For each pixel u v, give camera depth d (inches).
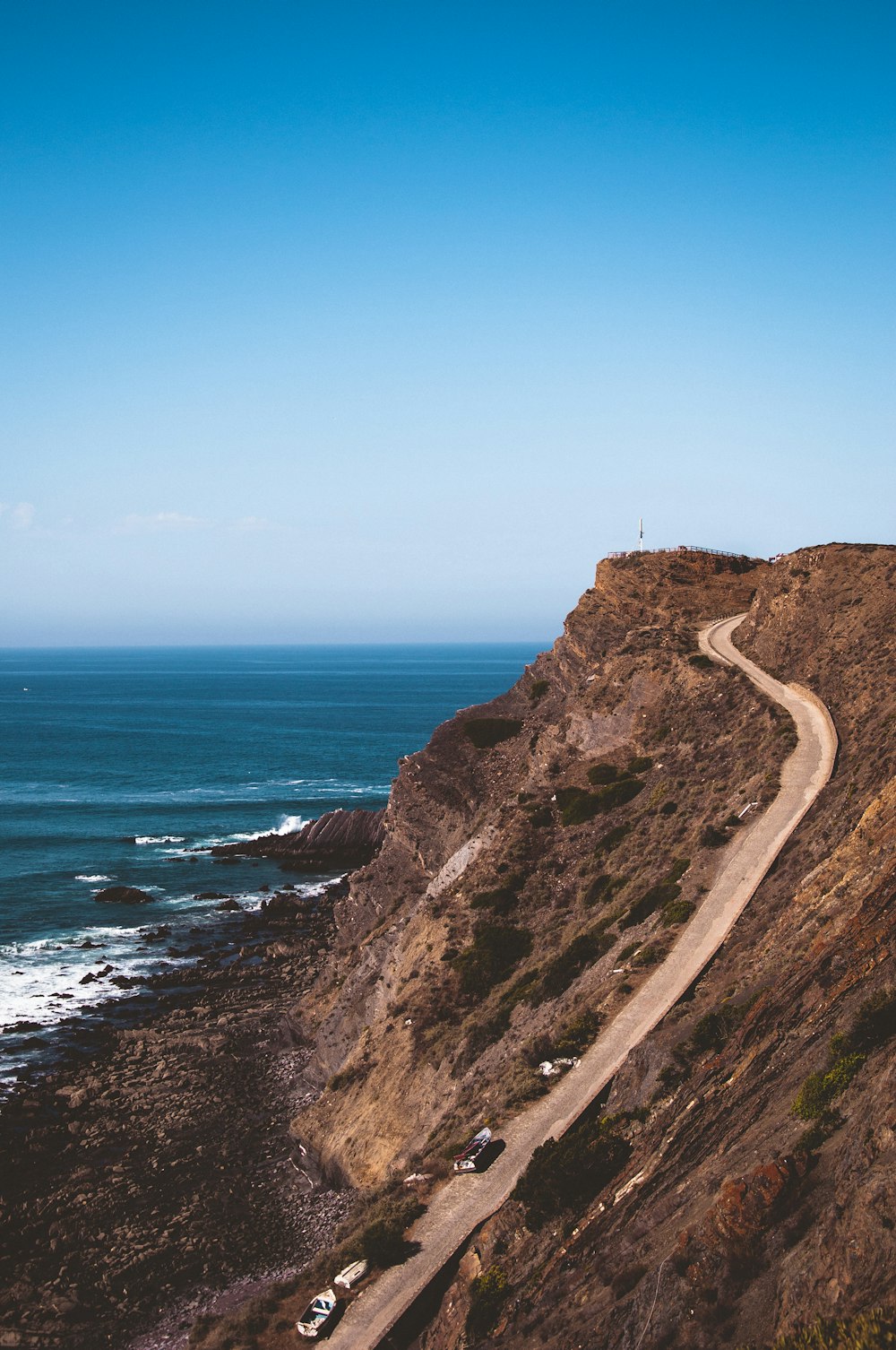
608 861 2128.4
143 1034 2642.7
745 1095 952.3
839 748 1983.3
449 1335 1080.2
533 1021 1707.7
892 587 2412.6
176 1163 1991.9
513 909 2204.7
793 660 2492.6
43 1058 2524.6
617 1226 943.0
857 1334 539.8
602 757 2588.6
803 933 1243.2
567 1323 834.8
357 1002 2365.9
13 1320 1531.7
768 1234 700.7
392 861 2893.7
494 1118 1398.9
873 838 1261.1
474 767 2910.9
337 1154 1865.2
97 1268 1662.2
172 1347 1444.4
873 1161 645.3
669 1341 692.1
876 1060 781.9
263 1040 2605.8
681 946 1541.6
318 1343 1146.0
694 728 2420.0
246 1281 1594.5
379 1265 1242.0
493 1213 1235.2
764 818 1812.3
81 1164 2006.6
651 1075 1239.5
